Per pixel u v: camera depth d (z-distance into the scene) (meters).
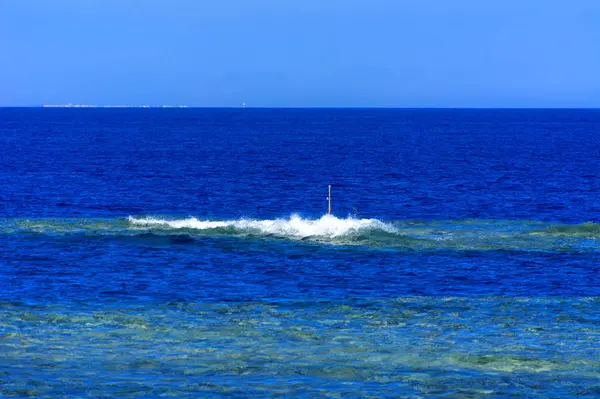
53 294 62.94
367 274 71.81
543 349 48.47
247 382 41.97
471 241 87.56
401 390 40.97
